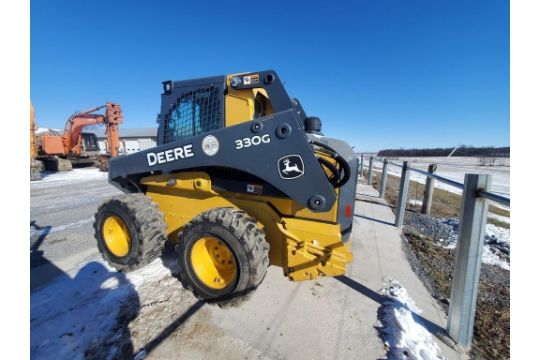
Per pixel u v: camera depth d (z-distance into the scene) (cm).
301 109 370
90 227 454
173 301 240
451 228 464
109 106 1431
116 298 243
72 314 221
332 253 224
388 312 230
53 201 663
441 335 204
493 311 237
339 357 185
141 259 273
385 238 411
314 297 251
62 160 1451
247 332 205
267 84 247
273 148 211
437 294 264
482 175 174
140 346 190
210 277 243
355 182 249
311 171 203
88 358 179
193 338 198
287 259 239
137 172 281
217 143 231
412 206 641
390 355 187
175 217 300
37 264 312
